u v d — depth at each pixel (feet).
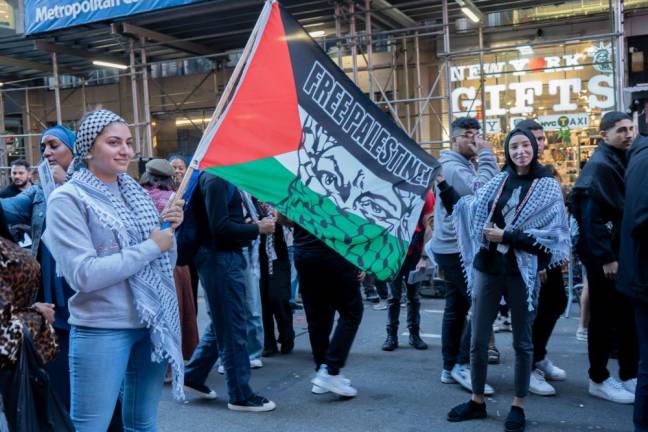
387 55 41.14
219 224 13.51
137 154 38.32
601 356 14.70
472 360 13.55
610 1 34.17
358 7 34.53
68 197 8.32
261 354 19.11
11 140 51.19
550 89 36.47
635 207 11.12
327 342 16.08
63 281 10.04
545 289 15.26
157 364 9.31
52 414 7.57
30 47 42.42
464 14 35.94
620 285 11.75
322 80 11.57
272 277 19.24
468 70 38.73
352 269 14.70
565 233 12.74
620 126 14.26
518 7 37.09
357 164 11.95
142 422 9.36
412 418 13.89
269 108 10.98
